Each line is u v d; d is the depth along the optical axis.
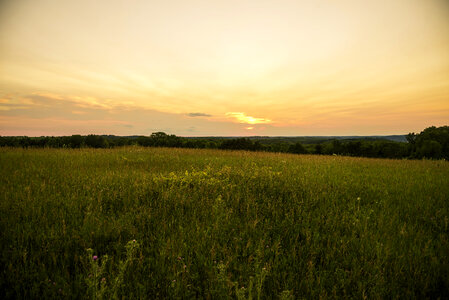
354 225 3.42
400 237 3.11
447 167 9.39
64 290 1.95
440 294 2.13
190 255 2.63
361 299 2.01
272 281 2.22
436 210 4.06
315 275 2.35
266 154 13.85
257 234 3.13
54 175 5.84
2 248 2.50
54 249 2.54
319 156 13.90
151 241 2.88
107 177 5.67
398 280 2.26
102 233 2.91
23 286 1.99
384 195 5.09
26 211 3.38
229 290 1.94
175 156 10.91
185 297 1.98
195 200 4.32
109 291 1.86
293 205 4.20
